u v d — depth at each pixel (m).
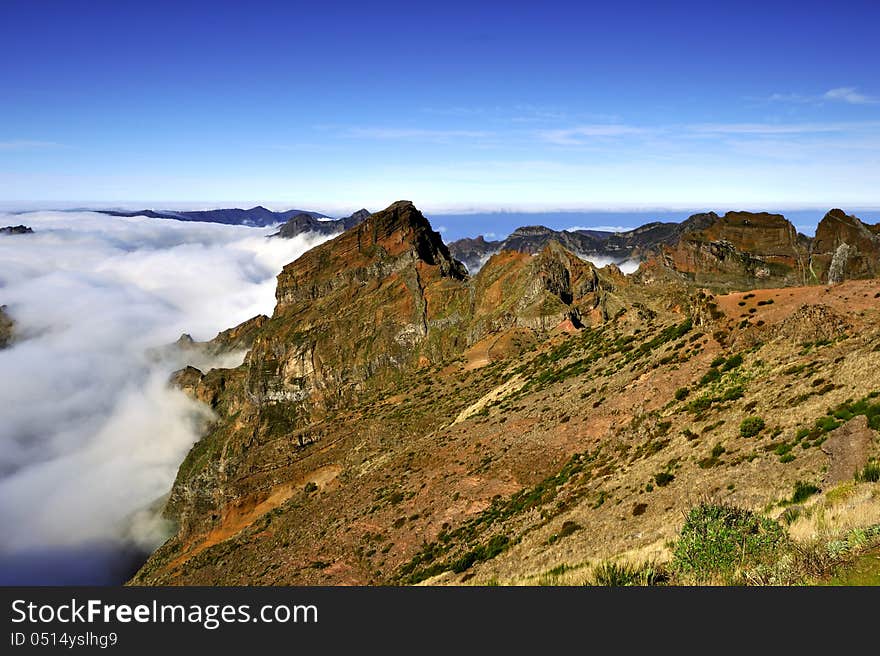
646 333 67.44
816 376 35.34
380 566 44.09
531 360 92.94
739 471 28.38
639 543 25.28
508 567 30.28
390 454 75.88
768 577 14.00
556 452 48.69
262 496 104.69
